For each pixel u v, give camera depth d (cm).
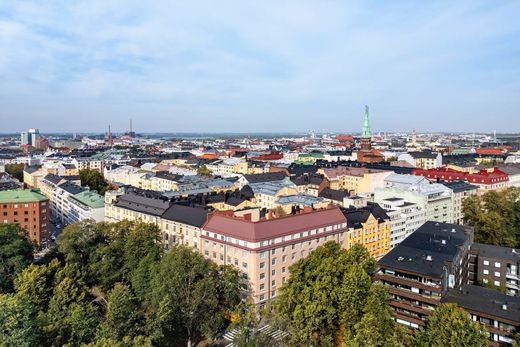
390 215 16875
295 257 12644
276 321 8744
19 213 17762
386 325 8238
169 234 15025
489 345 8081
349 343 7644
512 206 18088
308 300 9038
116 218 18162
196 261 10369
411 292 10019
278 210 15638
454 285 10581
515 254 12588
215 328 10025
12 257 11950
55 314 8888
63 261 12888
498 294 9450
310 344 8606
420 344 7650
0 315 7531
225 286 10462
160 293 9756
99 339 7862
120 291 9056
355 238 14925
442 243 12044
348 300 8844
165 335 9606
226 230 12438
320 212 13712
